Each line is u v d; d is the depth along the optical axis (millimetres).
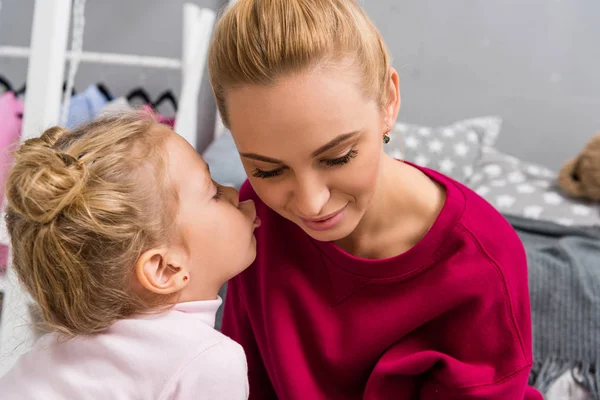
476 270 696
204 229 722
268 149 558
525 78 1980
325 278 785
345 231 651
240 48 531
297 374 812
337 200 616
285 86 524
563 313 1188
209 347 686
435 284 712
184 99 1489
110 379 667
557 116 1991
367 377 824
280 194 614
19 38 1976
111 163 661
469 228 699
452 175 1769
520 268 733
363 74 562
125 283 687
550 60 1952
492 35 1962
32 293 693
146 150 687
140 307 707
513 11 1933
